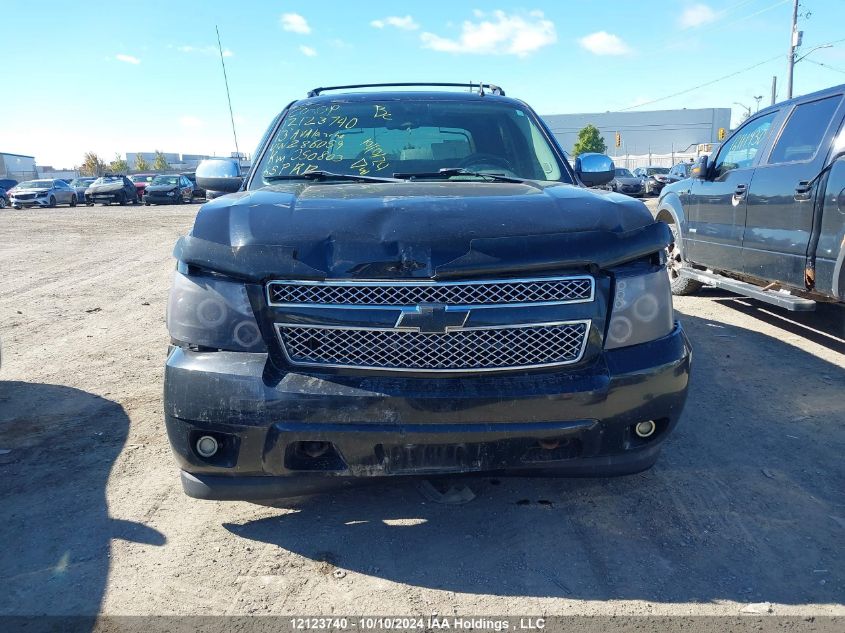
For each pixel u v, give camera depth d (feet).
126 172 278.87
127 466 11.73
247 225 8.65
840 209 15.28
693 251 23.09
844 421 13.42
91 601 8.15
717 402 14.51
